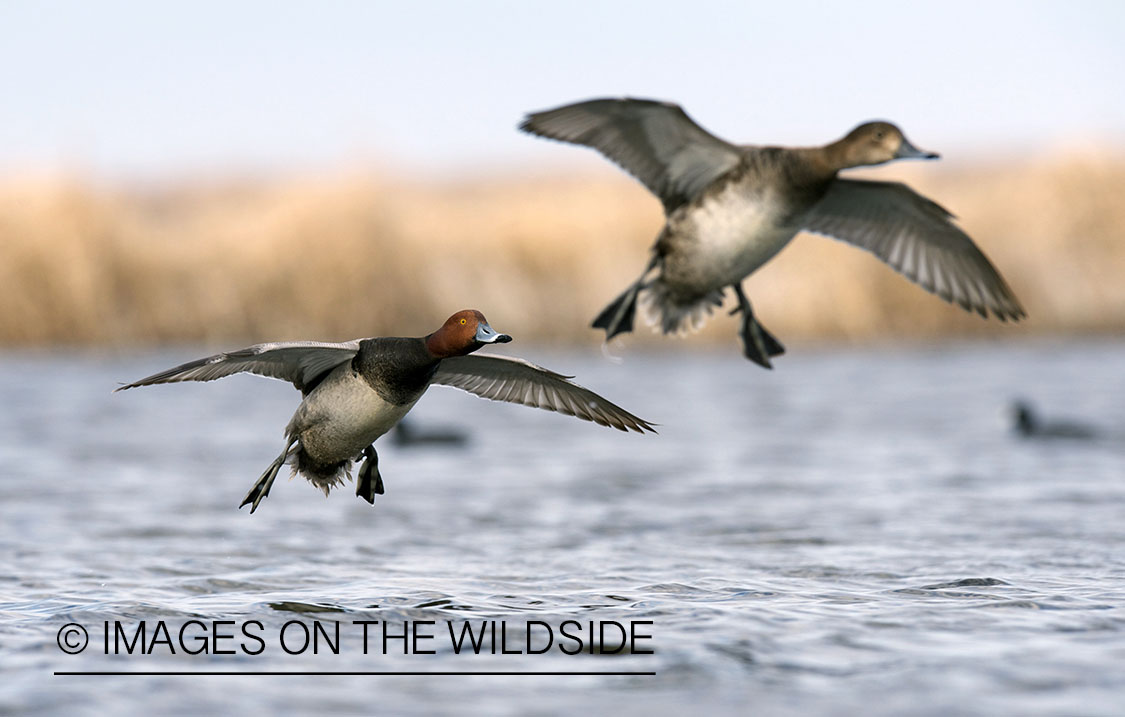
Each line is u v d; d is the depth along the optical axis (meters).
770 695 7.80
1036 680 8.02
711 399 28.81
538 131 10.09
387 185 32.84
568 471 19.31
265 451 21.45
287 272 31.42
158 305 31.30
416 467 19.83
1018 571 11.54
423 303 32.09
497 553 12.83
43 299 30.61
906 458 20.23
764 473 18.86
